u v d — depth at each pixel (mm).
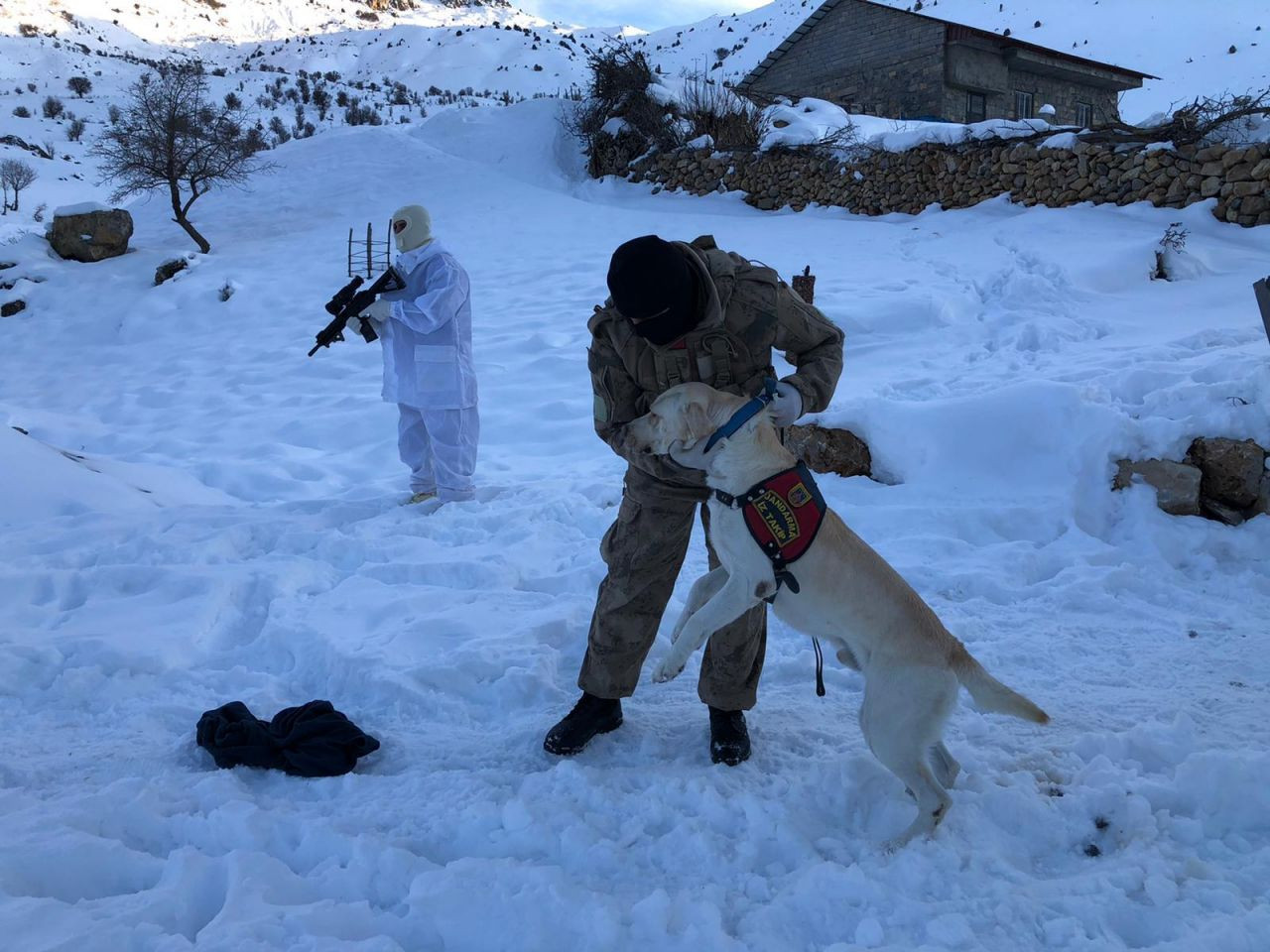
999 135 15281
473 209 19281
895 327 9430
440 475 6016
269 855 2434
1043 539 5035
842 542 2686
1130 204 13234
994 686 2643
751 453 2693
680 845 2496
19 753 3145
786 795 2764
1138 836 2475
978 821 2586
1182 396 5316
